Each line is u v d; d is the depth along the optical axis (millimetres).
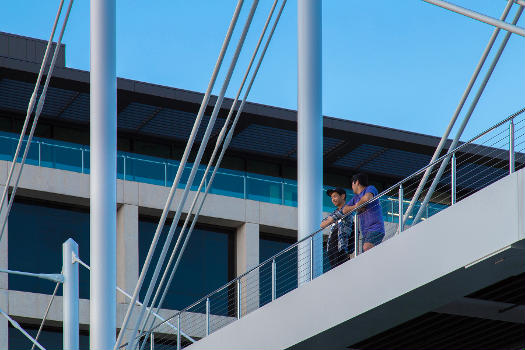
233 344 27188
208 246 55344
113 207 34656
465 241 20188
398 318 23031
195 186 54250
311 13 32844
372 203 23031
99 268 34250
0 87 49406
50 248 52625
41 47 53000
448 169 55594
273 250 56281
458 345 27094
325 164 57062
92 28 35375
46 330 52094
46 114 52125
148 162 53812
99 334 33938
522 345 26766
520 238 18875
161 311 53062
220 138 29219
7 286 50781
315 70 32469
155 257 54188
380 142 53625
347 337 24328
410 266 21438
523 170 19031
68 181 52031
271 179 56062
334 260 24000
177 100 50344
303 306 24578
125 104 50594
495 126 20469
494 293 23109
